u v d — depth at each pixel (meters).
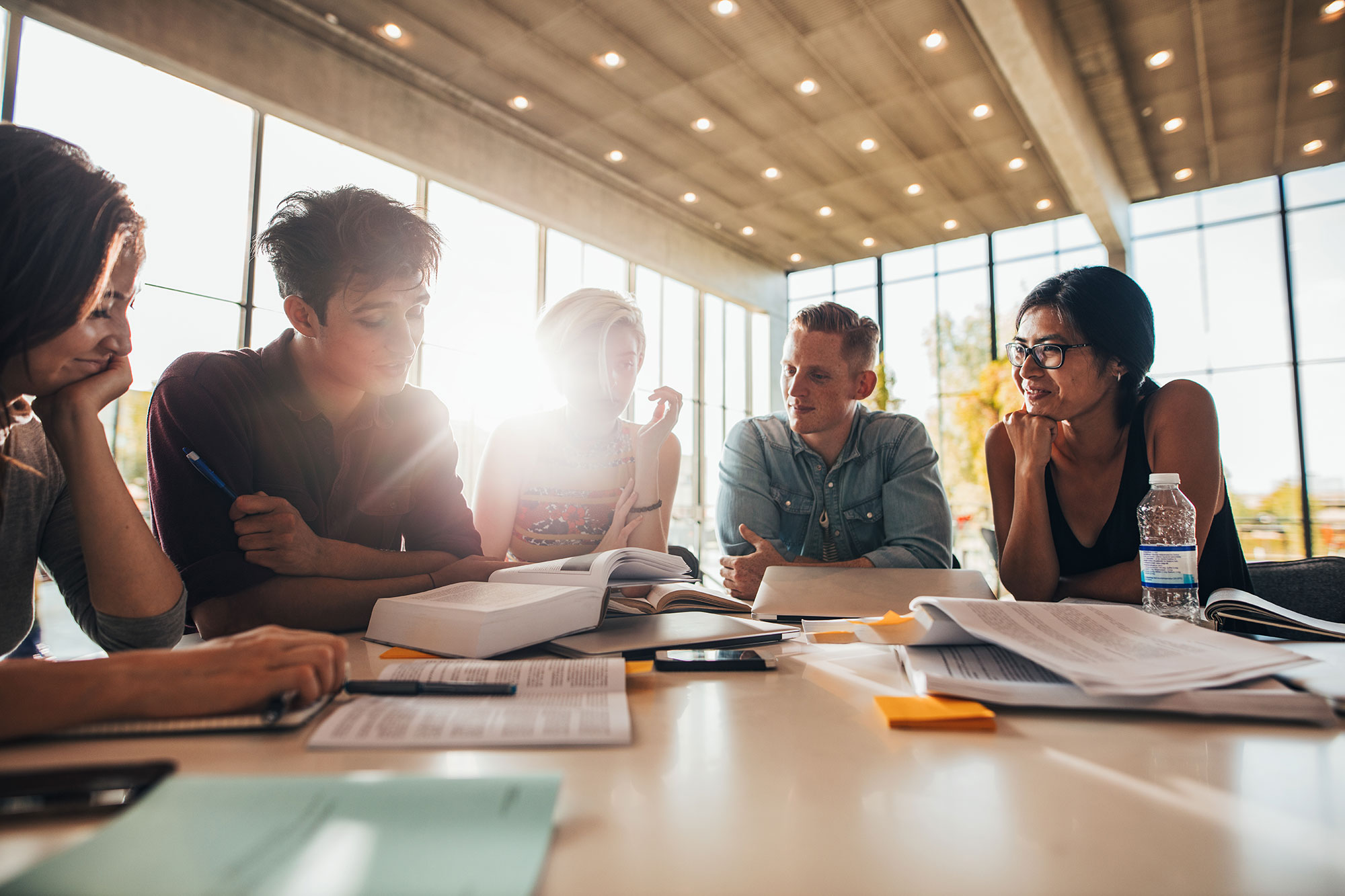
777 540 1.86
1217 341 8.52
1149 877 0.29
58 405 0.84
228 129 5.17
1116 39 5.70
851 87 6.32
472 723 0.50
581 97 6.51
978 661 0.66
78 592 0.95
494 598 0.86
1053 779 0.41
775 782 0.41
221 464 1.03
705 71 6.09
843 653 0.81
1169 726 0.52
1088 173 6.75
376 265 1.05
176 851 0.27
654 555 1.08
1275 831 0.34
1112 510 1.38
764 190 8.50
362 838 0.29
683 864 0.30
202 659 0.52
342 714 0.51
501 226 7.26
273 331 5.36
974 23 5.41
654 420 1.99
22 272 0.70
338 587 1.01
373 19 5.41
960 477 9.84
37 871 0.26
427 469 1.33
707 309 10.27
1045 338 1.35
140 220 0.80
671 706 0.58
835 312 1.80
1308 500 7.99
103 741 0.48
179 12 4.73
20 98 4.22
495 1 5.23
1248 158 7.80
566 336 1.71
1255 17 5.43
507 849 0.28
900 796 0.39
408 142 6.16
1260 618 0.84
